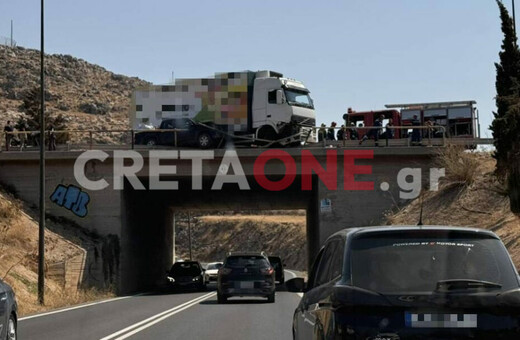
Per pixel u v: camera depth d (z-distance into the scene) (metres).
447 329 9.61
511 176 37.59
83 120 184.12
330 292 10.43
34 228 51.41
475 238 10.54
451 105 65.44
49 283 45.19
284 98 57.53
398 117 66.88
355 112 68.62
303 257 141.12
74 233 54.22
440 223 46.91
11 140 63.50
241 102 58.47
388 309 9.71
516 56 42.28
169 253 82.62
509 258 10.34
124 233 56.19
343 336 9.77
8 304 17.53
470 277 10.10
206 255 169.62
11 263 43.91
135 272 60.38
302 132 58.66
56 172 56.09
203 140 58.66
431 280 10.06
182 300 42.69
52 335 23.08
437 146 54.22
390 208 54.12
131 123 60.72
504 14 42.59
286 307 35.50
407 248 10.42
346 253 10.55
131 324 26.73
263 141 57.38
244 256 38.81
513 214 41.16
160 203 73.69
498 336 9.61
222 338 22.11
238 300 41.38
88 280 51.22
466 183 50.44
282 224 161.62
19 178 56.47
